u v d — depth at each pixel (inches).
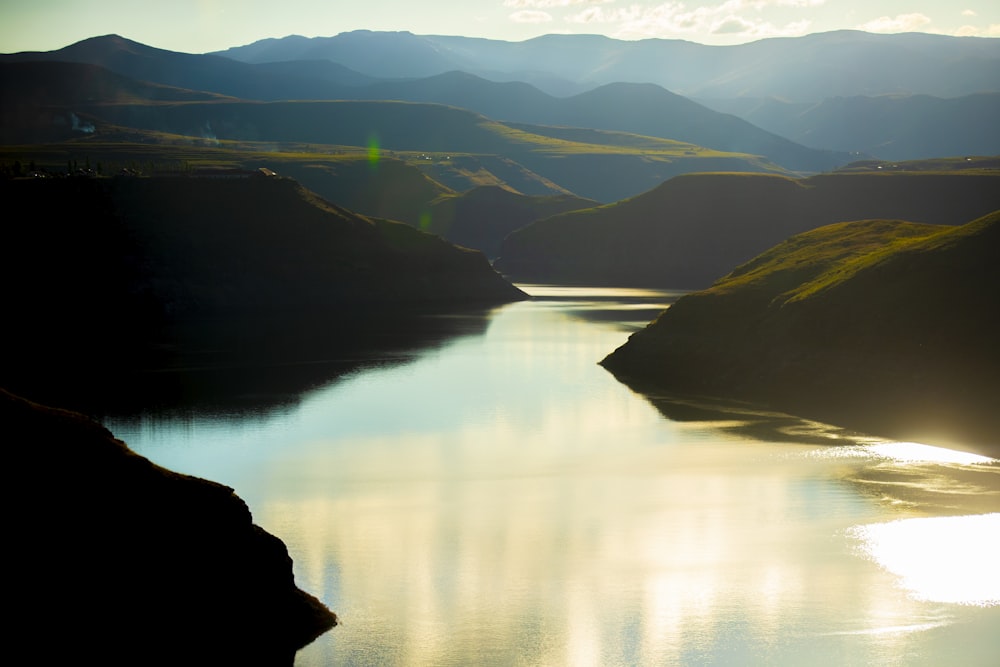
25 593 1425.9
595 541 1915.6
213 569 1535.4
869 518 2033.7
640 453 2593.5
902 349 3174.2
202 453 2598.4
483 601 1651.1
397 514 2084.2
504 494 2231.8
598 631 1541.6
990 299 3196.4
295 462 2509.8
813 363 3331.7
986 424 2773.1
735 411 3147.1
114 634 1432.1
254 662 1453.0
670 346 3907.5
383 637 1526.8
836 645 1491.1
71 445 1596.9
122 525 1529.3
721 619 1581.0
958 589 1683.1
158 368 3978.8
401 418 3043.8
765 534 1946.4
